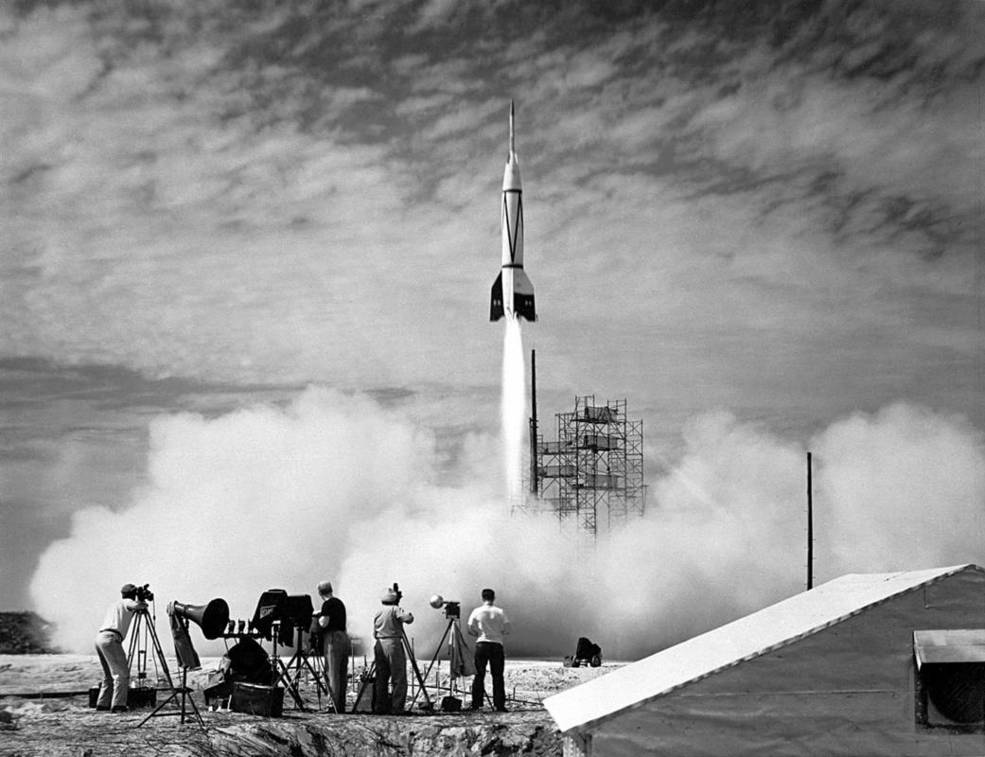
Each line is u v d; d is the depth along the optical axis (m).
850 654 10.69
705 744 10.56
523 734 18.25
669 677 11.10
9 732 15.82
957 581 10.78
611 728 10.55
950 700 10.65
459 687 25.98
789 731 10.58
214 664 32.38
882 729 10.62
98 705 18.73
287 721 17.64
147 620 18.31
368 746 17.39
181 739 15.53
